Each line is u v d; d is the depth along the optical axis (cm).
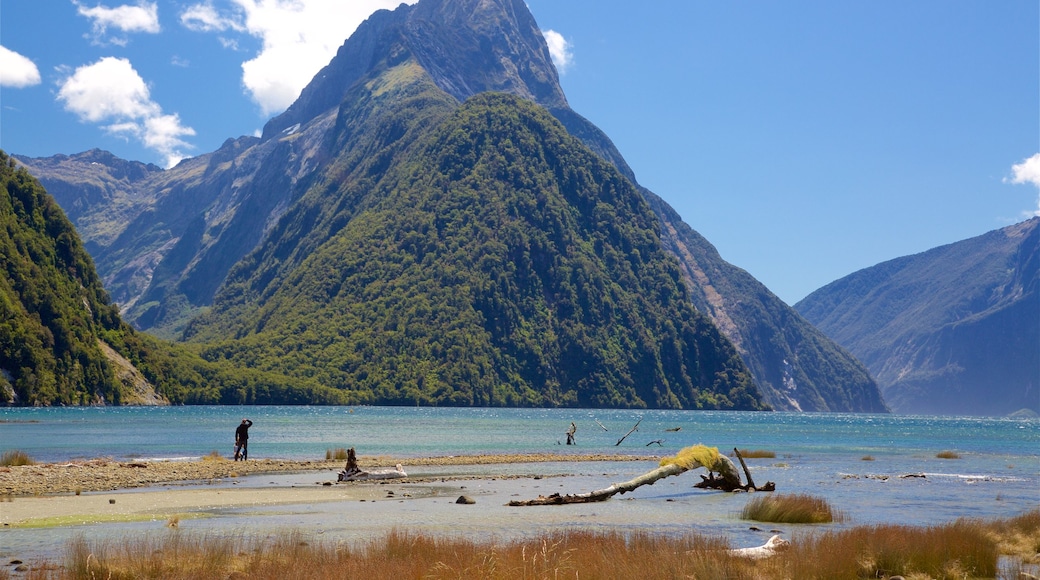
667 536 2861
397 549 2389
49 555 2445
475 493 4347
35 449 7456
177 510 3472
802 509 3531
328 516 3397
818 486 5172
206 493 4025
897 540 2609
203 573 2111
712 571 2239
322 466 5669
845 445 11169
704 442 10844
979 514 3869
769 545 2661
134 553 2275
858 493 4800
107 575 2075
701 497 4428
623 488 4228
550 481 5084
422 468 5869
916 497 4616
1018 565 2602
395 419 18188
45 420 14438
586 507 3909
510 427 14750
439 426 14575
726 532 3184
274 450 7681
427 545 2419
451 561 2217
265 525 3125
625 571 2189
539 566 2152
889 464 7444
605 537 2667
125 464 5241
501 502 3994
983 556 2525
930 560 2491
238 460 5875
